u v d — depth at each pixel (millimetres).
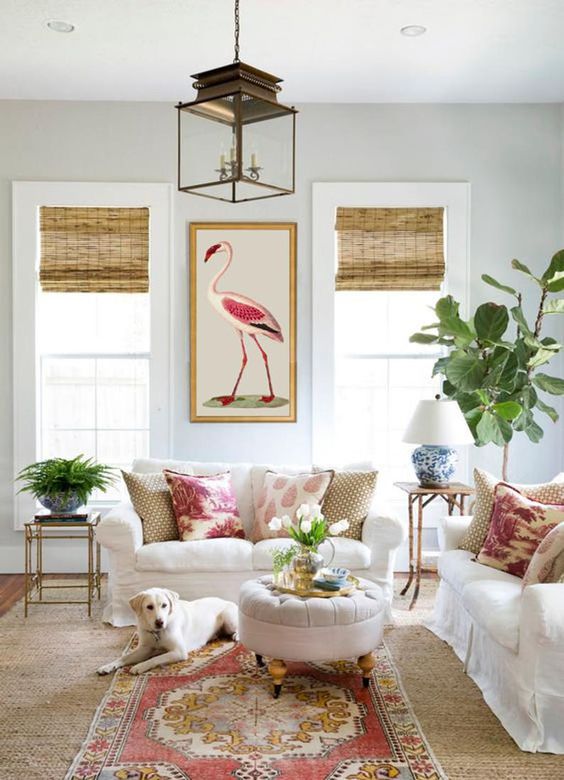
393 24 4180
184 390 5414
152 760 2699
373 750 2785
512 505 3748
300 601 3264
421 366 5578
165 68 4801
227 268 5395
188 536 4371
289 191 2936
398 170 5434
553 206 5465
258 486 4785
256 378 5410
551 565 3156
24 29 4238
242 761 2695
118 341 5512
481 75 4930
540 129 5453
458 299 5426
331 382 5402
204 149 2863
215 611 3963
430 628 4152
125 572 4219
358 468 4750
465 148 5449
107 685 3383
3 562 5391
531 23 4180
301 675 3516
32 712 3104
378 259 5441
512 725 2926
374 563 4262
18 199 5332
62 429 5527
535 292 5457
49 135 5352
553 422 5465
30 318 5355
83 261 5391
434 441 4477
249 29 4242
